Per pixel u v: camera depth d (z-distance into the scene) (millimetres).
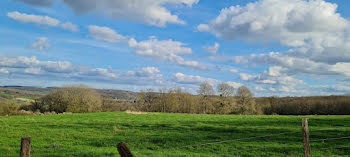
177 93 89875
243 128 27953
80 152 17094
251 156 16750
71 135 24156
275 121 34469
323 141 20484
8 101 57750
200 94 88188
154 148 19375
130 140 22031
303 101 82000
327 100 78562
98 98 75312
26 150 6625
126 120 37656
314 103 78938
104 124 32219
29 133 24875
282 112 83625
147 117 44219
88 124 32188
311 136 22844
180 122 34875
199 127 29453
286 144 19734
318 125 30234
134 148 19250
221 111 81375
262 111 83750
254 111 80500
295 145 19234
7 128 27875
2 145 19328
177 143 20859
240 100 80625
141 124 32531
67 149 18281
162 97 89500
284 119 37250
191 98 88938
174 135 24203
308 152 10547
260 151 17875
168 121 36219
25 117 43125
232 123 33125
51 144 19844
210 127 29250
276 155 16828
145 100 88938
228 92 81875
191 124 32312
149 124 32531
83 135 24203
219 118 41906
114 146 19734
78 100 70562
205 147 19359
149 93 89438
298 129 26281
